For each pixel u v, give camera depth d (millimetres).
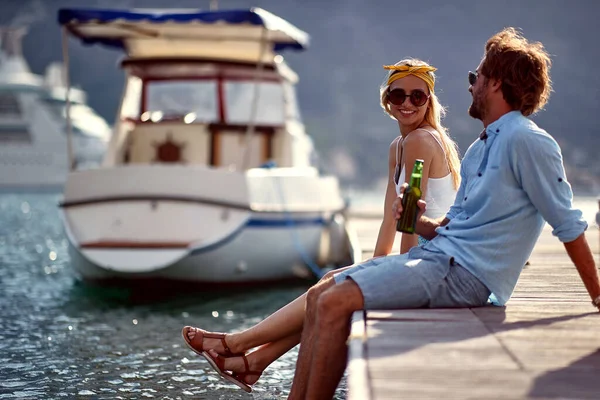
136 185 18016
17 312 15828
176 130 21641
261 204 19125
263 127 22094
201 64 21734
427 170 7941
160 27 20281
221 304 17312
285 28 20266
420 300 7027
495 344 6230
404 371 5531
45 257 26969
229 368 7914
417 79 8156
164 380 10164
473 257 7074
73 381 10133
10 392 9570
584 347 6168
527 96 7004
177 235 18062
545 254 14758
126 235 18109
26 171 126750
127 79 22250
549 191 6789
